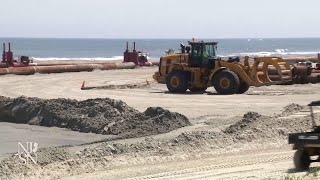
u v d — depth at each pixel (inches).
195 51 3105.3
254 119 1850.4
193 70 3088.1
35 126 2171.5
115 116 2084.2
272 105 2534.5
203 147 1552.7
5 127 2146.9
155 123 1967.3
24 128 2122.3
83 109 2187.5
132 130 1962.4
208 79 3065.9
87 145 1701.5
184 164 1397.6
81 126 2071.9
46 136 1956.2
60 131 2053.4
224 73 3009.4
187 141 1577.3
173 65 3154.5
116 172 1315.2
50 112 2217.0
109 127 2009.1
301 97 2839.6
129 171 1323.8
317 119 1824.6
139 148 1502.2
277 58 3164.4
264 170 1277.1
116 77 4138.8
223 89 3011.8
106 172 1317.7
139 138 1795.0
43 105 2278.5
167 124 1951.3
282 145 1614.2
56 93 3019.2
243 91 3073.3
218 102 2657.5
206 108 2452.0
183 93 3088.1
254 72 3034.0
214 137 1630.2
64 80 3806.6
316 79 3472.0
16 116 2298.2
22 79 3828.7
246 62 3078.2
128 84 3499.0
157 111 2060.8
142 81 3759.8
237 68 3034.0
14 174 1263.5
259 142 1633.9
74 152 1454.2
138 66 5541.3
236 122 1931.6
